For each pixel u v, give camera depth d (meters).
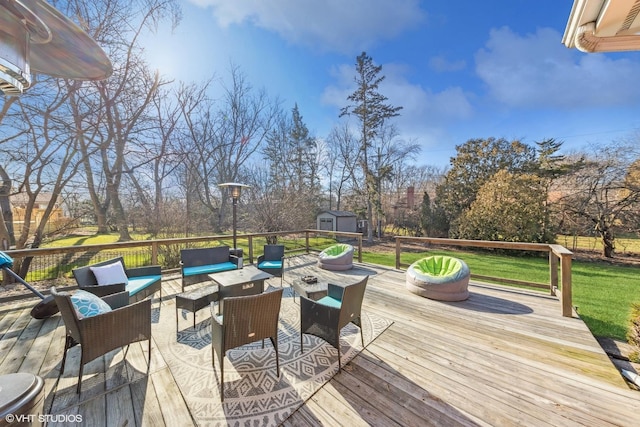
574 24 1.47
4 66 1.24
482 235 10.59
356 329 2.92
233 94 13.27
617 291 5.72
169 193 10.45
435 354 2.43
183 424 1.64
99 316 1.91
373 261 8.89
